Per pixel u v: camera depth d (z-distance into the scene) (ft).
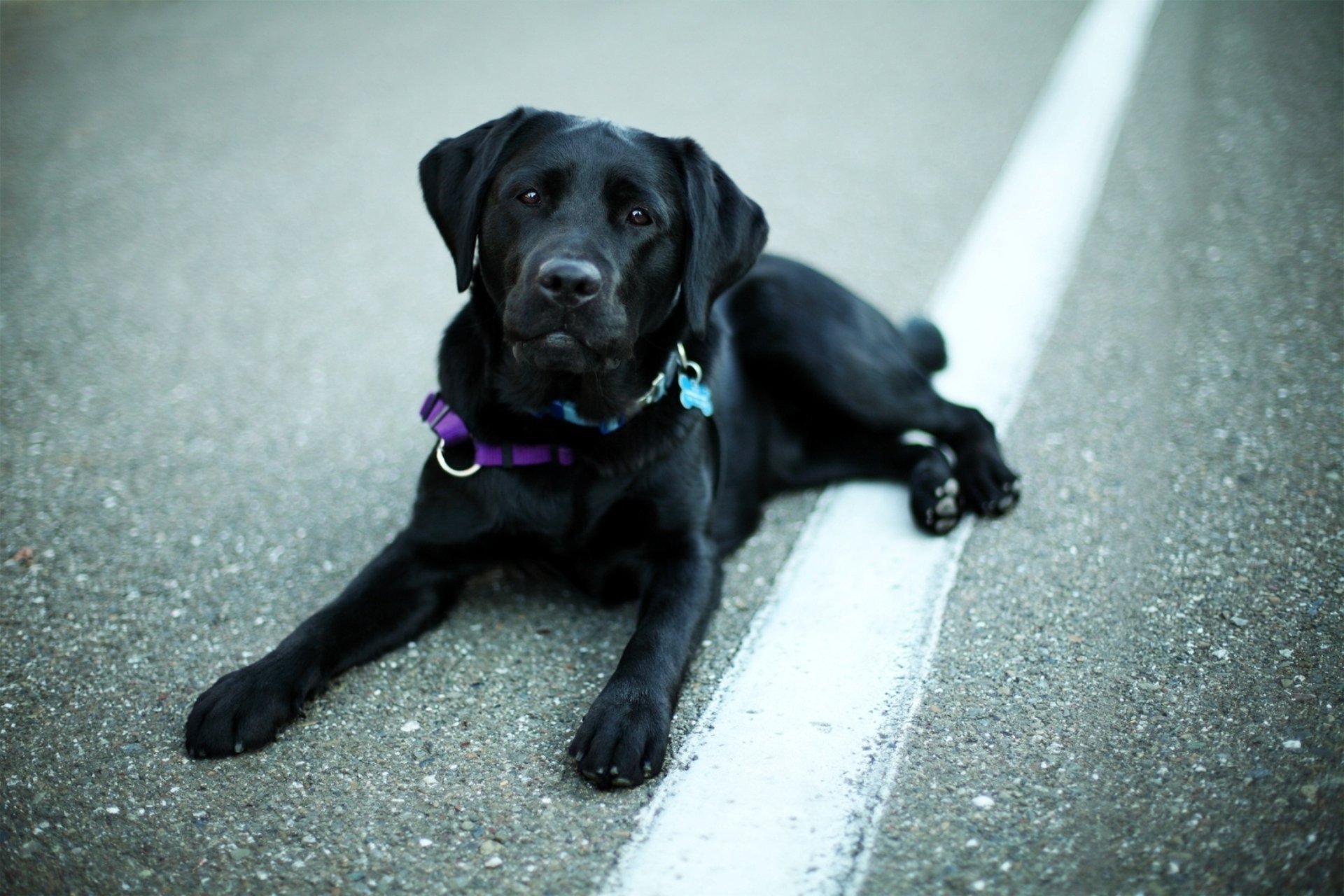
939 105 21.03
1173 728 7.08
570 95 21.04
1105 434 10.89
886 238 15.92
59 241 15.80
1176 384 11.55
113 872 6.20
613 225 8.23
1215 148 17.46
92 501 10.28
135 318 13.93
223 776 6.98
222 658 8.22
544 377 8.25
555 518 8.55
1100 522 9.56
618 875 6.19
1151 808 6.43
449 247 9.12
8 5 26.03
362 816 6.65
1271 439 10.34
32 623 8.52
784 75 22.66
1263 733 6.93
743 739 7.31
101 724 7.46
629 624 8.89
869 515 10.29
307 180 17.90
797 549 9.81
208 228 16.37
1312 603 8.12
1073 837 6.27
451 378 8.75
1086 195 16.65
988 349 12.80
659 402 8.79
